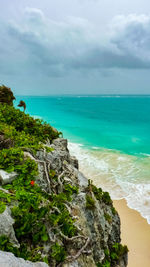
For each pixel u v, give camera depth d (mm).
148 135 41875
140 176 18438
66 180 6359
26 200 3930
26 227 3410
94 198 6648
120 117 72688
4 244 2943
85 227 5152
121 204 14062
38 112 78125
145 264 9727
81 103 156625
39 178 4965
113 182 17094
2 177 4176
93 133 41812
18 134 6629
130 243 10914
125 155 25203
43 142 7805
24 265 2691
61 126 48438
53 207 4395
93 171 19250
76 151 26172
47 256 3604
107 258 5816
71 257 4070
